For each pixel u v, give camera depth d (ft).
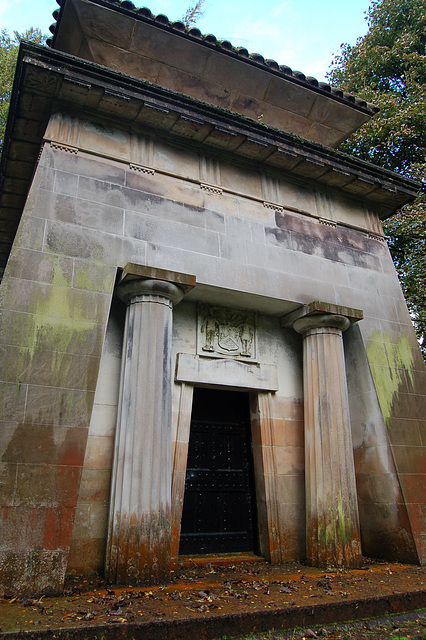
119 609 19.65
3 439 23.58
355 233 43.01
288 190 40.70
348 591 24.00
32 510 23.15
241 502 35.78
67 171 30.94
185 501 34.01
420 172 60.70
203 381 33.94
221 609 20.20
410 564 32.65
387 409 36.40
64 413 25.48
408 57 68.13
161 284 30.07
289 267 37.40
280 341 38.99
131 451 26.61
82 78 30.81
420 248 58.65
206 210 35.53
